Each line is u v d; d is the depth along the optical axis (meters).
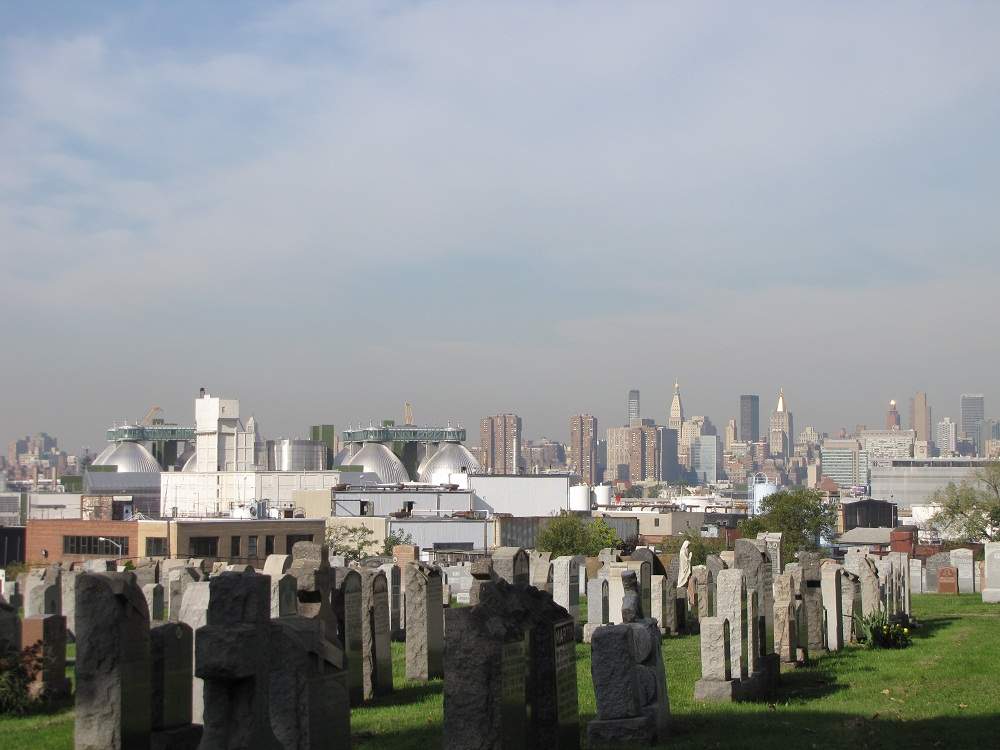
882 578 40.81
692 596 43.38
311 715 15.64
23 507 163.12
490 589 16.98
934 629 40.97
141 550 101.88
